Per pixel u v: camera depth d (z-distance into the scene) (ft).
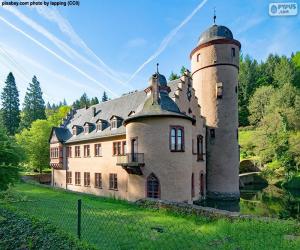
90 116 132.16
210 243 25.50
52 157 145.79
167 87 87.81
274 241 25.99
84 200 62.69
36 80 258.16
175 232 28.89
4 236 25.96
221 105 109.19
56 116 224.12
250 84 291.79
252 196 119.96
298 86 277.23
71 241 24.00
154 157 76.48
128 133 82.53
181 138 79.05
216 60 110.32
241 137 237.45
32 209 36.14
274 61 324.80
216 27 113.39
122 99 118.32
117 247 24.48
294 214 81.56
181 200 76.07
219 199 105.60
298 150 161.27
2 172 41.86
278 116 187.93
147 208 50.65
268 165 178.19
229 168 107.24
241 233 28.66
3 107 241.14
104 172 108.78
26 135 184.24
